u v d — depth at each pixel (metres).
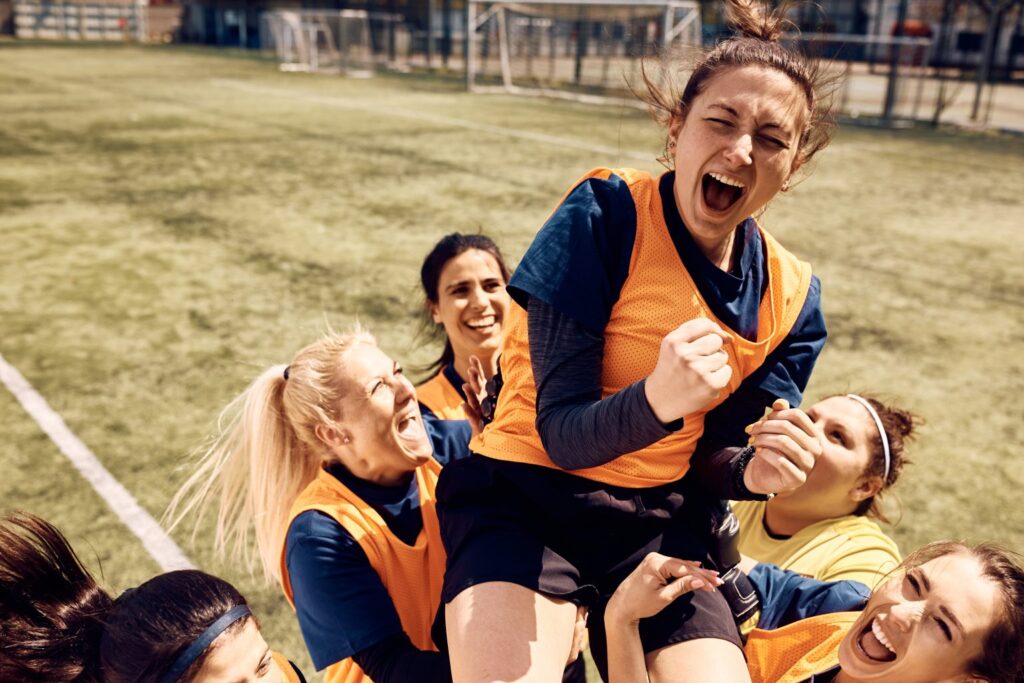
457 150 12.81
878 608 1.52
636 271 1.46
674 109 1.50
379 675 1.66
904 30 25.52
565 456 1.39
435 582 1.84
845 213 9.74
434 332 3.09
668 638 1.50
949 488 4.07
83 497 3.70
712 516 1.65
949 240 8.72
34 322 5.71
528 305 1.48
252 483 2.06
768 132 1.38
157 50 31.55
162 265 6.99
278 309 6.07
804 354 1.62
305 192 9.79
